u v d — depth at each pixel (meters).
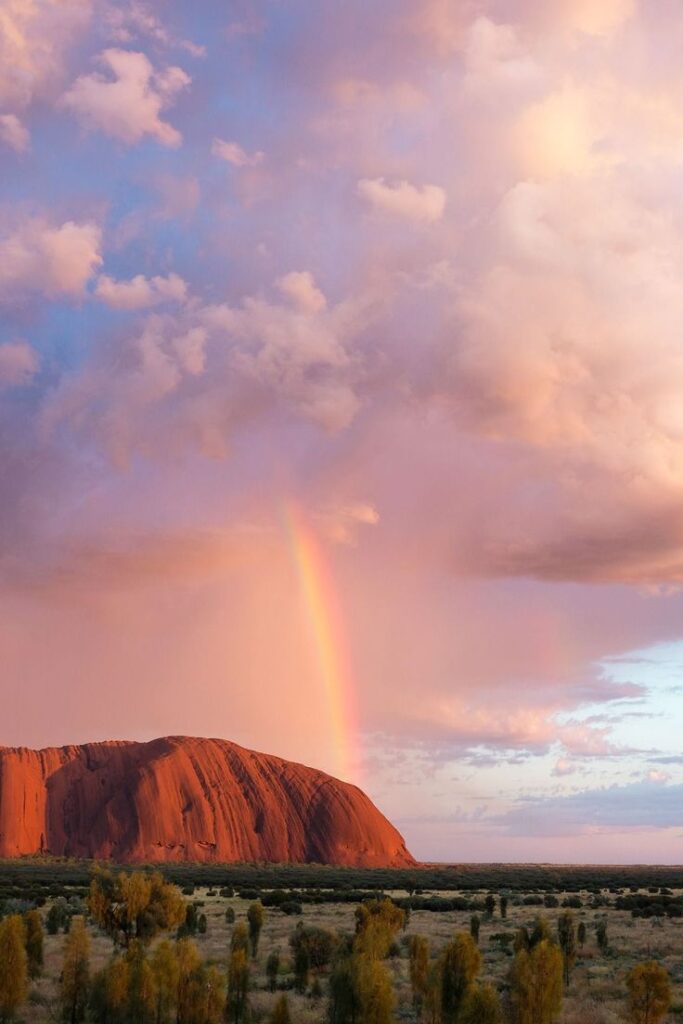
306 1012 33.31
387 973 30.67
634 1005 30.34
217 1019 30.36
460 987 31.28
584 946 55.72
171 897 55.16
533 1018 29.58
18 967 32.75
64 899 95.12
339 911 85.25
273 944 55.06
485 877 176.00
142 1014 30.48
